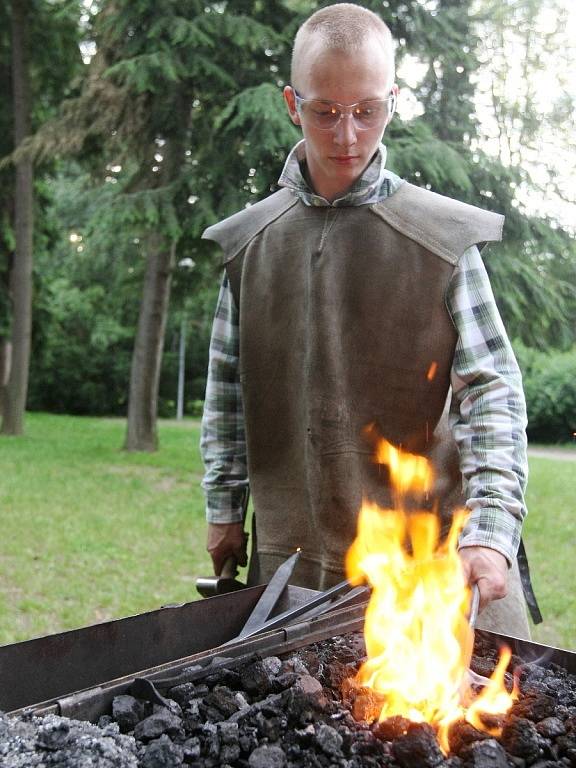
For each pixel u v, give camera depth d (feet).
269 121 25.61
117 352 81.30
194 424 66.74
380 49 4.95
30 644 4.03
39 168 44.34
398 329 5.34
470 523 4.70
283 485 5.89
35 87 40.19
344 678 4.24
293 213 5.74
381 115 5.06
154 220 27.68
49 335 51.93
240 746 3.50
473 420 5.11
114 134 30.71
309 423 5.55
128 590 16.69
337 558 5.57
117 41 29.48
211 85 28.58
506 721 3.71
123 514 23.93
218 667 4.10
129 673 4.50
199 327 73.20
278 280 5.68
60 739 3.26
